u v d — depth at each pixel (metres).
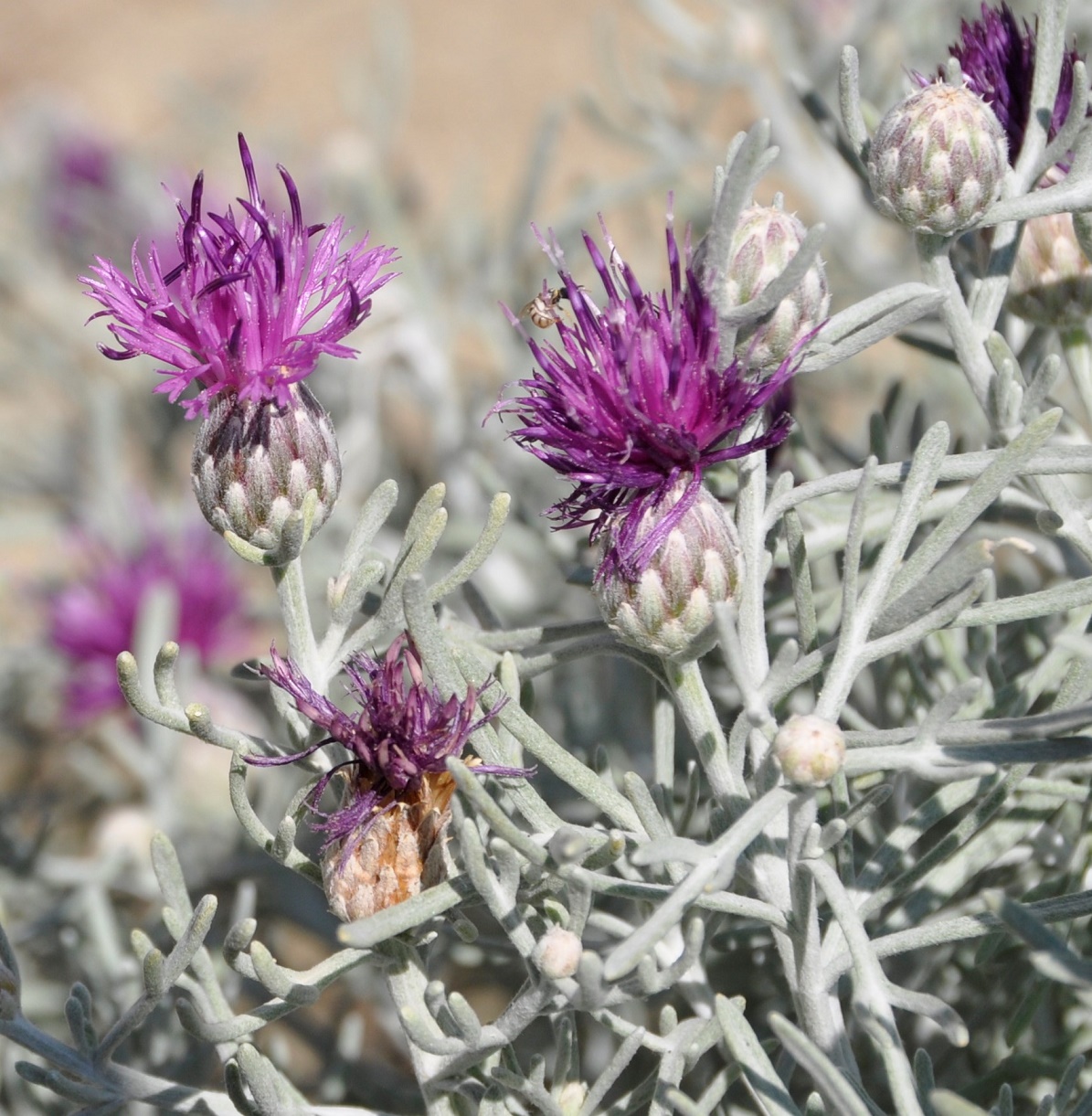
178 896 0.25
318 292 0.25
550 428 0.23
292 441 0.25
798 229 0.24
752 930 0.27
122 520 0.46
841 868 0.25
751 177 0.23
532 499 0.42
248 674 0.27
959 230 0.25
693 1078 0.29
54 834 0.48
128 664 0.24
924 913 0.25
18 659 0.45
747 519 0.24
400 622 0.25
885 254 0.45
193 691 0.39
